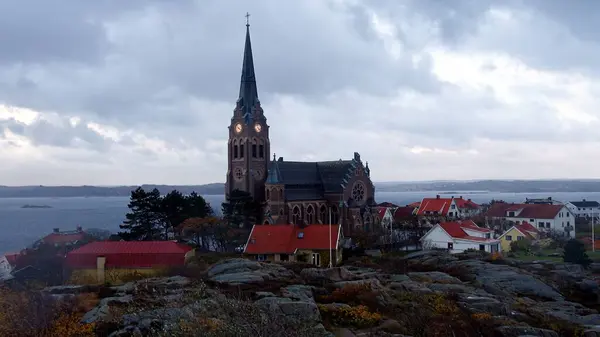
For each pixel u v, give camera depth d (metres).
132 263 84.69
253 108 155.12
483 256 107.88
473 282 79.50
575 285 85.44
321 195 159.00
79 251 86.31
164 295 53.31
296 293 56.88
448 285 69.38
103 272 83.88
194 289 54.09
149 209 122.94
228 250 120.69
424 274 79.69
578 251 106.56
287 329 36.06
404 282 68.75
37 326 44.72
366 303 57.31
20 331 44.09
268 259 101.88
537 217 169.25
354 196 159.38
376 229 145.75
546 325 57.81
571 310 67.56
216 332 34.38
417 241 138.38
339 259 103.62
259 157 154.12
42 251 122.81
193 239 121.56
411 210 199.00
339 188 156.62
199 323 36.41
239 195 142.75
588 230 175.25
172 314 41.03
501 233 149.25
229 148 156.00
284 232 104.69
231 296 49.84
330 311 53.38
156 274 76.25
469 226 136.75
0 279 85.81
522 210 175.38
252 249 102.44
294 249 101.06
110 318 46.06
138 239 121.81
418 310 56.59
